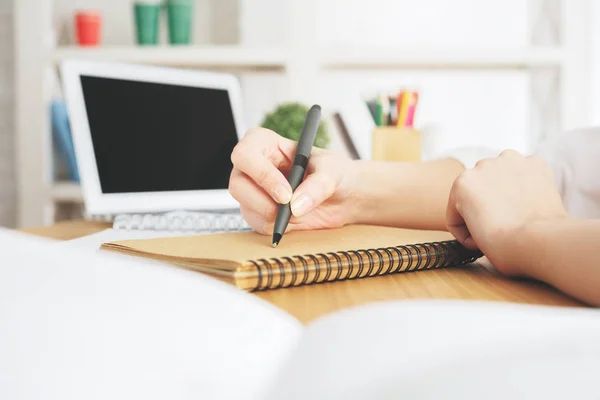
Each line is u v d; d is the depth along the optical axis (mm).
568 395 127
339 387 137
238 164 579
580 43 1938
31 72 1973
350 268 435
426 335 155
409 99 1396
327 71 2035
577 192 783
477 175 506
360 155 1583
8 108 2066
